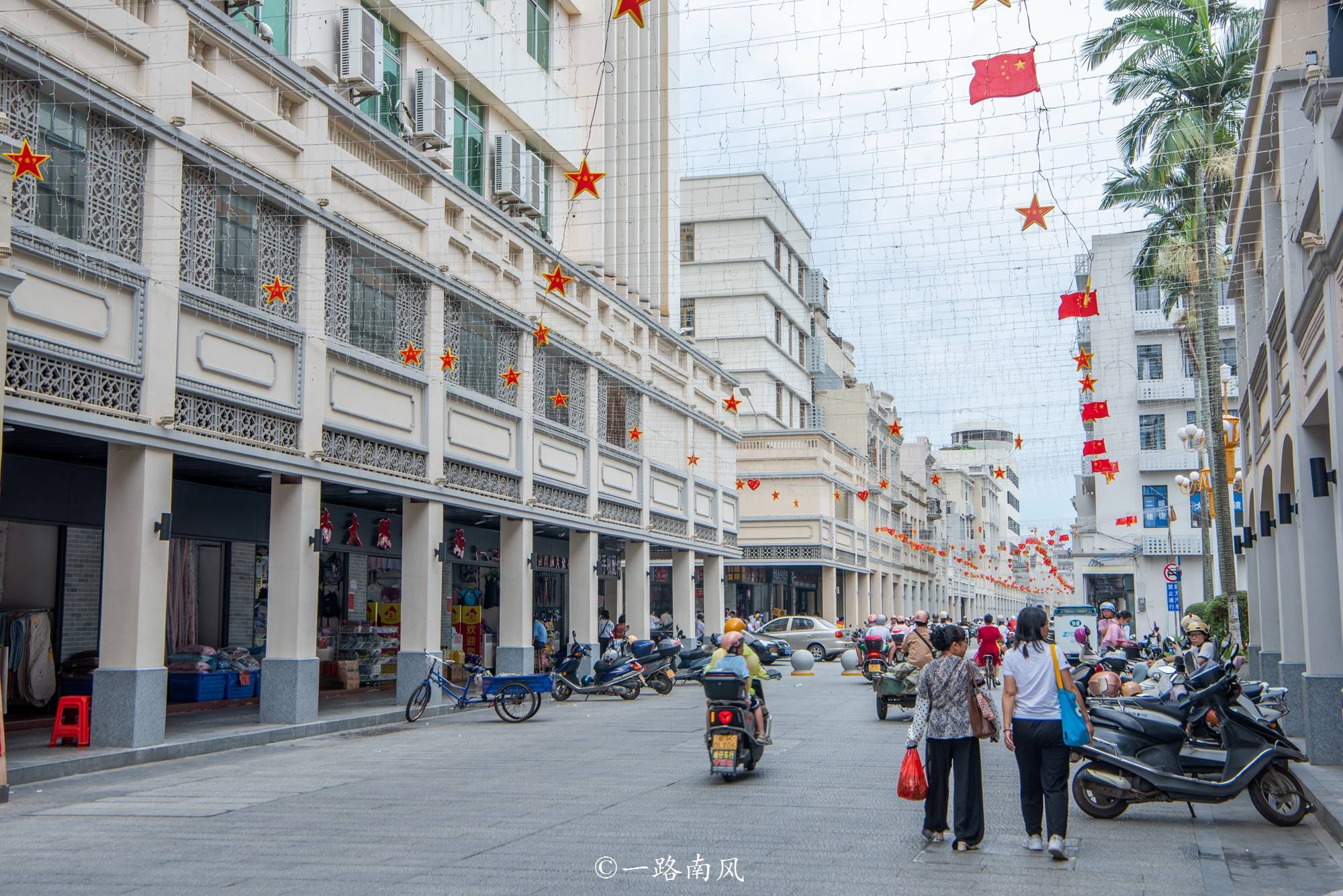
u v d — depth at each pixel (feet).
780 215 198.70
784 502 184.44
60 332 47.21
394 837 32.60
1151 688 63.05
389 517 88.89
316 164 64.39
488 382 85.76
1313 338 46.80
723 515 143.54
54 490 60.29
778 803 38.19
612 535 109.40
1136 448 187.83
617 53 114.83
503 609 88.94
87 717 50.70
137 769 48.14
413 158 73.67
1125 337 189.26
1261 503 71.51
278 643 62.13
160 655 52.11
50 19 47.60
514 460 88.58
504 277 87.71
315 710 63.52
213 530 70.74
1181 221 96.32
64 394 47.44
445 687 72.90
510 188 91.35
